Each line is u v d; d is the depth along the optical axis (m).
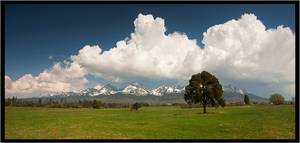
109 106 93.12
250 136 24.33
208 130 28.42
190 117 44.59
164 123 36.22
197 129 29.16
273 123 33.56
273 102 70.56
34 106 73.12
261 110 54.78
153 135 24.41
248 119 39.50
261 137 23.78
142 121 39.91
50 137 22.58
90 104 88.06
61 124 34.78
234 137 23.53
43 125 33.75
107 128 29.77
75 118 46.41
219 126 31.91
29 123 36.09
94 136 23.45
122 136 23.61
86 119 44.44
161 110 69.44
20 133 24.67
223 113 50.53
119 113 61.38
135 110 73.75
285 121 35.09
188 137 23.66
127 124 35.28
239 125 32.50
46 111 62.50
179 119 41.88
